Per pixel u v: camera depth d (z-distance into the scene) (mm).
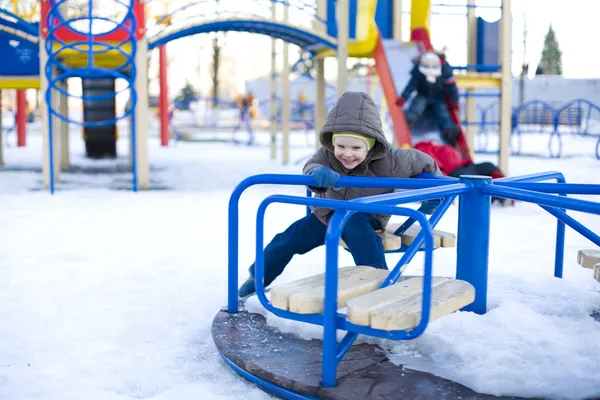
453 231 5715
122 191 8289
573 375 2111
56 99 9492
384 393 2088
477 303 2811
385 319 1956
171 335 2957
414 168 3051
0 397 2271
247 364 2355
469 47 9727
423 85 8305
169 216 6375
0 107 11984
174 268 4246
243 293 3250
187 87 43125
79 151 16578
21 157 13922
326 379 2145
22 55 9734
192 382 2424
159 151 16578
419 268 4246
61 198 7602
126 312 3297
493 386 2084
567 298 3178
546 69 39906
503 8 8469
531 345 2354
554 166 11641
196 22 8453
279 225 5852
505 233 5641
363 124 2695
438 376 2230
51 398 2271
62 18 8305
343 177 2820
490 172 7258
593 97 29797
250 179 2850
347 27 8695
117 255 4625
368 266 2670
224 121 37031
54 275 4047
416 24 9133
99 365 2588
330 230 2100
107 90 14188
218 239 5246
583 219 6387
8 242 5059
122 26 7957
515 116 16328
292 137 24719
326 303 2119
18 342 2852
